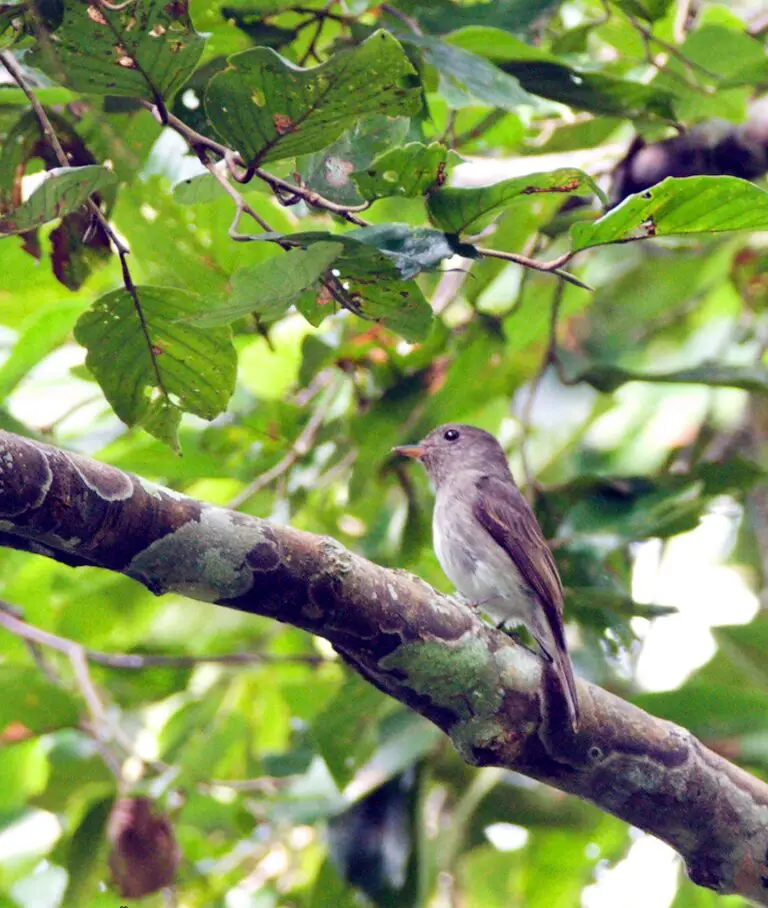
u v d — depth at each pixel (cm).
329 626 658
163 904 1118
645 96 885
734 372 1042
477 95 804
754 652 1070
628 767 728
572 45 1034
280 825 1154
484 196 629
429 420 1148
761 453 1296
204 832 1095
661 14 925
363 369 1095
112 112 870
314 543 641
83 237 806
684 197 606
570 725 711
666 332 1339
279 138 620
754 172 1008
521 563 1050
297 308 689
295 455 1071
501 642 703
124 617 1255
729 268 1240
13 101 874
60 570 1212
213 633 1293
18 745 1185
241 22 867
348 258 617
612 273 1257
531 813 1152
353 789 1015
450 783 1155
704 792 738
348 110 606
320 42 924
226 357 701
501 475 1130
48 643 1056
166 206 960
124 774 1025
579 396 1222
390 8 847
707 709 940
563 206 1120
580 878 1198
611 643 1078
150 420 737
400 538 1167
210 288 991
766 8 1302
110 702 1203
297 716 1270
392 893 998
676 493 1061
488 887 1282
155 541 608
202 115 837
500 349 1095
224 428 1089
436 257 619
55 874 1216
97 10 584
